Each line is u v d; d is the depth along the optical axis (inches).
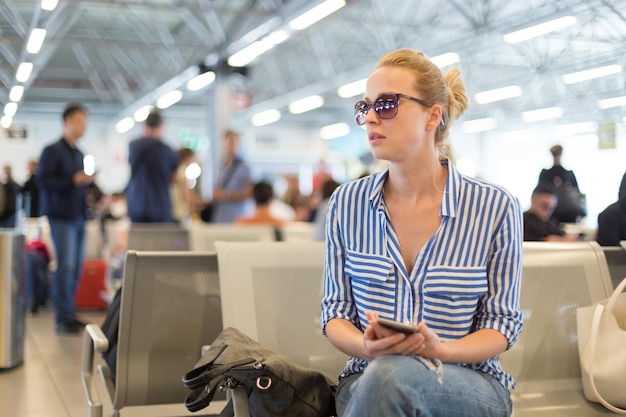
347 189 86.4
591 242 115.6
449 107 83.8
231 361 81.4
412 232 82.5
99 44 650.8
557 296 109.7
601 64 223.5
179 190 370.0
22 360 216.2
